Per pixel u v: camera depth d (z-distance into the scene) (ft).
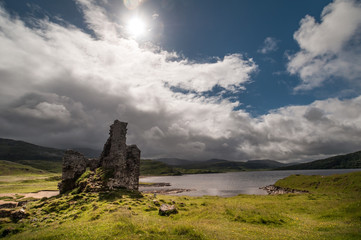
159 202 137.80
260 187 437.99
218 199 205.67
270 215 96.68
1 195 225.15
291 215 108.06
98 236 60.95
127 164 198.90
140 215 98.84
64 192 172.55
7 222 102.58
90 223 79.46
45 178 531.91
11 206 171.12
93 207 116.67
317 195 199.52
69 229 72.49
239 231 69.87
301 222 87.10
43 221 103.40
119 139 187.01
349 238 55.36
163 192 371.56
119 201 132.67
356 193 200.85
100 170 176.86
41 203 137.59
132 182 194.59
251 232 69.00
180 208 130.52
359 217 83.35
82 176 174.70
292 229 74.84
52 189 281.13
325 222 83.46
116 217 85.51
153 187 492.13
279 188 342.23
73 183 179.01
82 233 65.00
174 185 545.44
